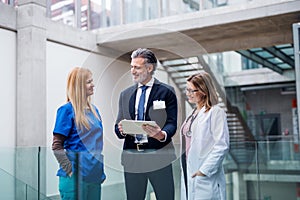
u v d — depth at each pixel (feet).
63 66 16.94
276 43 19.19
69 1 18.21
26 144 15.07
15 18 15.48
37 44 15.43
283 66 29.32
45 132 15.80
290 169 15.26
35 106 15.29
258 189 15.11
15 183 7.36
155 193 4.80
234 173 15.30
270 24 16.71
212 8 16.94
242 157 15.37
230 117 25.12
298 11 15.02
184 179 5.99
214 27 16.89
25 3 15.46
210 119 5.74
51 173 6.66
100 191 5.82
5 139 14.90
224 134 5.79
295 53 15.89
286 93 32.58
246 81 31.17
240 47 19.90
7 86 15.07
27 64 15.23
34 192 7.00
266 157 15.29
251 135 27.17
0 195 7.55
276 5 15.38
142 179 4.81
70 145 6.14
